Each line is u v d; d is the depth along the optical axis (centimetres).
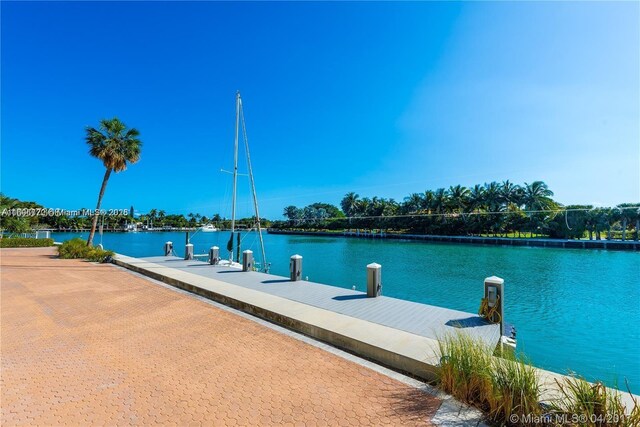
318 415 327
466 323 610
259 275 1119
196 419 319
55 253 2184
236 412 331
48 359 462
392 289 1778
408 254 3809
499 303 616
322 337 562
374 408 340
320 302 753
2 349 500
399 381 406
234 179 1875
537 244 4831
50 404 344
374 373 429
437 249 4469
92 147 2167
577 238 4988
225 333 586
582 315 1289
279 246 5225
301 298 791
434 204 6344
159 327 616
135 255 3191
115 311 726
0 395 362
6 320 653
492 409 319
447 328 578
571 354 897
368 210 8200
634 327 1137
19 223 3462
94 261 1678
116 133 2241
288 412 332
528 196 5478
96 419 317
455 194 6222
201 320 664
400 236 6838
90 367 437
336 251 4244
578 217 4903
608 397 295
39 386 383
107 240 6506
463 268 2633
